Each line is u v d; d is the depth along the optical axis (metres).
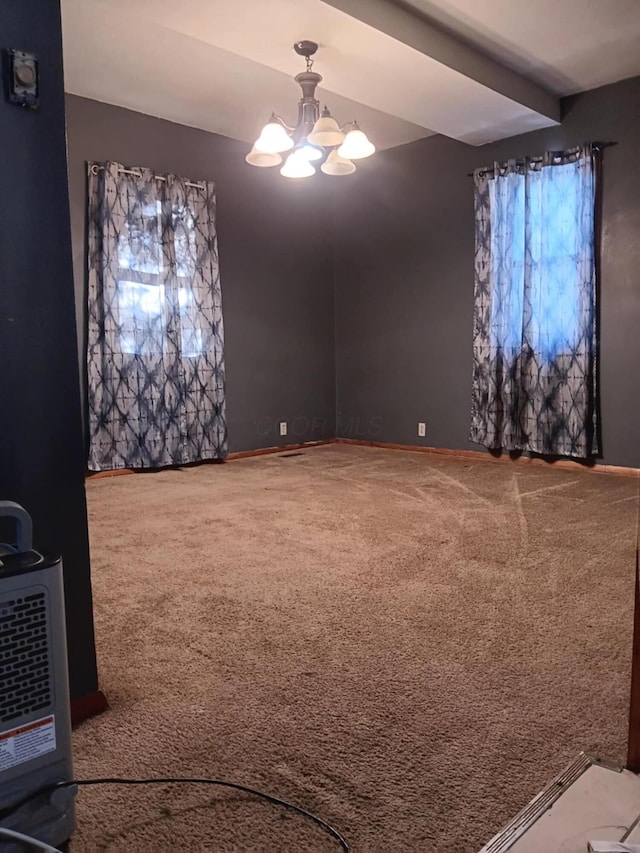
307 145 3.39
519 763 1.35
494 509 3.48
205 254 4.98
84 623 1.55
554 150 4.52
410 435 5.72
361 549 2.81
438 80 3.72
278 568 2.57
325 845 1.13
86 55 3.69
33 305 1.43
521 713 1.54
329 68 3.55
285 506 3.62
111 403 4.53
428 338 5.49
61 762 1.08
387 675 1.73
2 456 1.39
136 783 1.29
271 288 5.63
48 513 1.48
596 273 4.39
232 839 1.14
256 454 5.57
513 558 2.67
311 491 4.01
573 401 4.50
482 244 4.92
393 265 5.68
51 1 1.42
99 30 3.38
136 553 2.78
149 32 3.41
